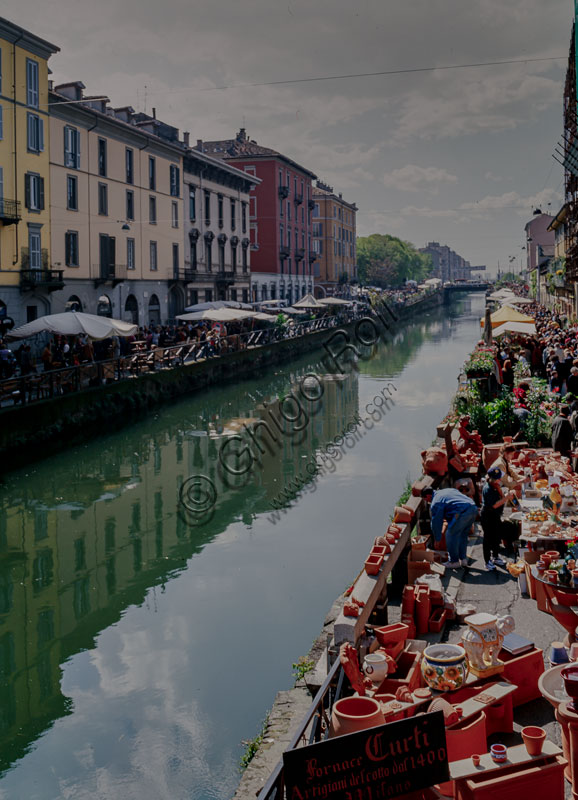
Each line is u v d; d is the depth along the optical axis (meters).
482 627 5.75
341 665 5.71
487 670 5.70
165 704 9.05
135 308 42.88
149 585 12.91
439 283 133.00
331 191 101.75
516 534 9.16
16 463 20.78
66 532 15.94
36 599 12.55
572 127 32.00
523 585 7.94
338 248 97.88
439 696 5.47
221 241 56.25
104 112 39.56
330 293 93.19
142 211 43.34
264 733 6.46
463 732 4.96
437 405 30.30
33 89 32.53
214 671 9.74
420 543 8.37
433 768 3.95
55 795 7.49
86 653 10.52
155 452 23.48
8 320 30.14
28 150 32.34
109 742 8.37
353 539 14.62
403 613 7.00
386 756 3.94
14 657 10.51
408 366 45.41
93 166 37.72
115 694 9.38
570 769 4.77
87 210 37.22
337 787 3.90
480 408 15.53
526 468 11.53
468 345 58.03
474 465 11.46
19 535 15.76
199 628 11.05
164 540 15.19
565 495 9.53
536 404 16.14
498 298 60.34
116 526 16.25
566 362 20.84
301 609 11.46
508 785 4.36
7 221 30.62
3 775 7.88
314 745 3.90
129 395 27.47
